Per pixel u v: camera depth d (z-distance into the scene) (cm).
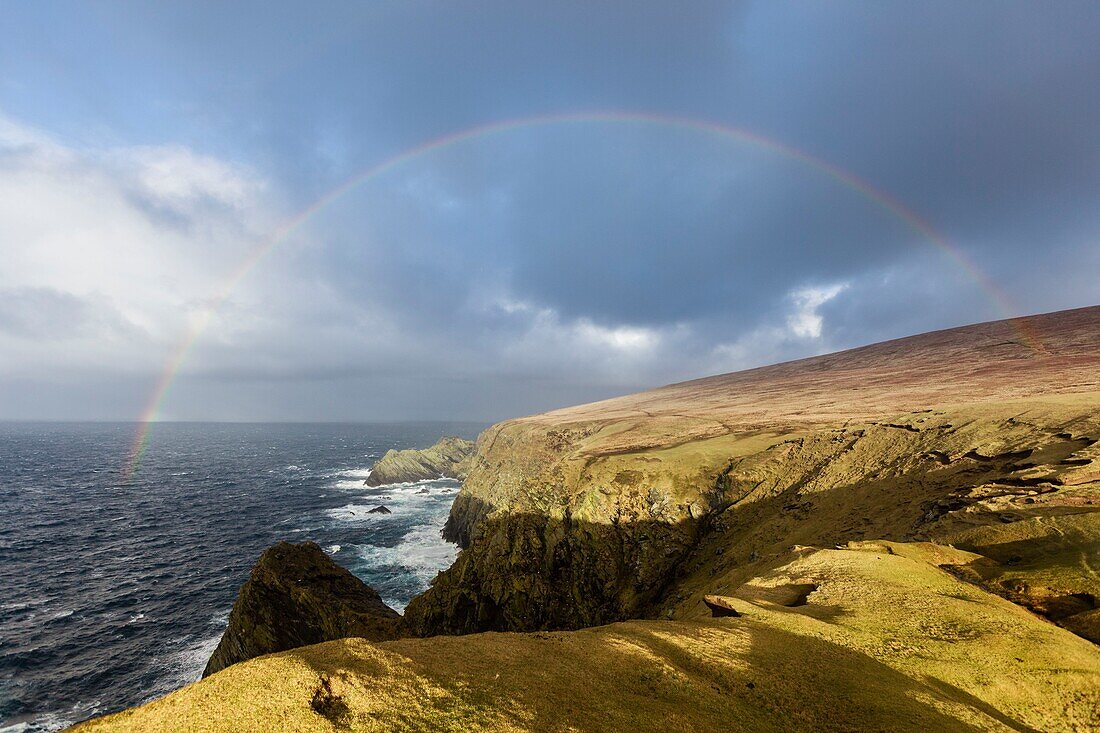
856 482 4444
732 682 1415
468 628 5281
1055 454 3297
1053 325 13825
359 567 8275
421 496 14525
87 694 4631
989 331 15300
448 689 1224
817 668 1498
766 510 4919
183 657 5300
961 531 2756
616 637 1644
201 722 1009
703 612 3162
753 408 10688
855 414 7538
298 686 1138
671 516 5369
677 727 1171
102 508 12188
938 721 1241
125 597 6800
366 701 1131
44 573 7619
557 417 16788
